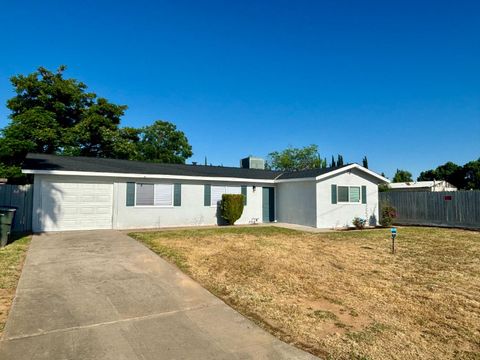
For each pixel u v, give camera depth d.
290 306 5.30
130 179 15.24
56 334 4.11
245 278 6.78
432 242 12.12
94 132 25.45
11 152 19.30
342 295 5.93
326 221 17.28
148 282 6.34
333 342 4.10
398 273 7.55
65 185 13.93
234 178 18.22
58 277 6.50
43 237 11.59
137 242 10.62
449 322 4.85
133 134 28.09
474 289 6.43
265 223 19.16
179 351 3.78
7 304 5.06
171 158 40.56
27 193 13.66
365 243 11.76
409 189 37.25
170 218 16.28
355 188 18.45
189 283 6.34
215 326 4.48
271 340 4.11
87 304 5.14
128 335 4.15
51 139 21.62
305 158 43.34
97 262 7.79
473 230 16.00
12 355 3.57
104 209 14.66
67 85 24.67
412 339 4.27
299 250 10.09
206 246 10.23
